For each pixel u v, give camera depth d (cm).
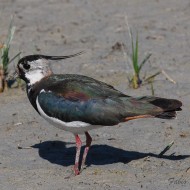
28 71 1211
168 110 1130
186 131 1360
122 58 1811
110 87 1184
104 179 1160
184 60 1784
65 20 2158
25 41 1955
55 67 1756
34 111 1491
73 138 1361
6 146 1319
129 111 1134
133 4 2331
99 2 2369
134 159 1247
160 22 2123
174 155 1257
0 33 2017
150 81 1627
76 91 1156
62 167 1225
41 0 2388
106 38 1984
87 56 1833
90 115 1138
